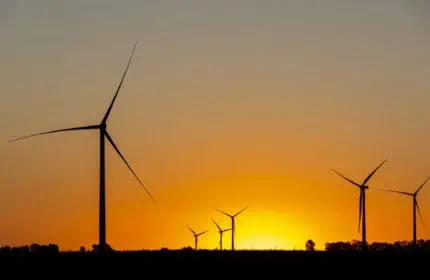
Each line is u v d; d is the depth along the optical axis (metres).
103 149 114.50
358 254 180.25
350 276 140.75
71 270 139.88
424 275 143.25
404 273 146.00
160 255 169.88
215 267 151.75
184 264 154.88
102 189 113.88
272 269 150.38
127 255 166.62
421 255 178.00
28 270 140.12
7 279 128.62
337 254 179.50
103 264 140.38
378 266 156.75
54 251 181.62
